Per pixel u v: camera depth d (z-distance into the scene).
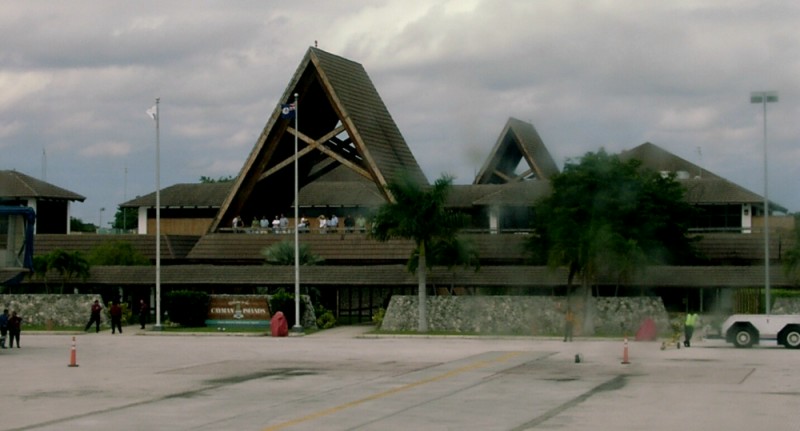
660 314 65.50
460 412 30.72
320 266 77.81
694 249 80.50
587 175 73.50
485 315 68.00
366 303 87.50
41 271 76.75
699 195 92.88
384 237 70.00
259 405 32.66
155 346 58.19
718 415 29.94
